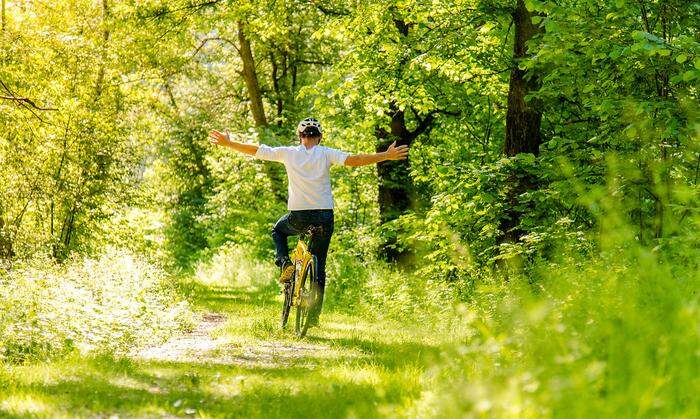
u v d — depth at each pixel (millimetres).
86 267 14812
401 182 25516
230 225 39438
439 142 25719
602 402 3553
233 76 40188
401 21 22406
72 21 27094
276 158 10664
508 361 4930
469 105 21062
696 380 3605
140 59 29625
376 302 18812
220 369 7426
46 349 8656
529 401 3820
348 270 23281
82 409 5156
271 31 26812
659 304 4598
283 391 6004
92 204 23375
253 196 36031
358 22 19406
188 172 51312
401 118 25141
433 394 4973
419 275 17781
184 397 5820
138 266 18156
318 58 36531
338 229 26797
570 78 12328
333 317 16484
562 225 11438
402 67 18875
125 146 25297
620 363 3855
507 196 14297
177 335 11922
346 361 7906
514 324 5137
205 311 17062
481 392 3967
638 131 10422
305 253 11188
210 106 40438
